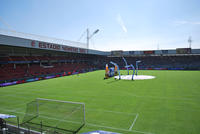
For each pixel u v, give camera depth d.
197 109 12.36
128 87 22.77
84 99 16.22
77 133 8.71
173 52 61.34
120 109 12.74
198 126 9.28
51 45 33.31
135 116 11.12
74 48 42.50
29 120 10.84
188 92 18.53
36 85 26.53
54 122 10.35
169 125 9.52
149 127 9.30
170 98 15.96
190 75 37.75
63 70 49.50
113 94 18.34
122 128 9.25
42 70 42.53
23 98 17.16
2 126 9.42
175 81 27.78
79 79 34.00
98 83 27.42
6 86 26.16
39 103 15.04
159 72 49.00
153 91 19.55
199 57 66.12
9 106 14.23
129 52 68.06
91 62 73.50
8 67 35.31
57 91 20.72
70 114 11.75
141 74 43.09
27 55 41.34
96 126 9.59
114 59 80.06
